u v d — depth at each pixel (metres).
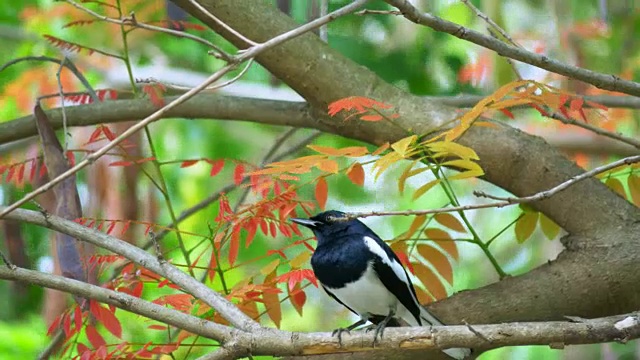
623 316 7.42
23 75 15.98
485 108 8.55
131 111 11.17
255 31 10.13
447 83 16.53
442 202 18.36
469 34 7.38
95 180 14.02
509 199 6.87
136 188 13.99
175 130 18.28
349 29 16.30
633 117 15.98
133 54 17.19
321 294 18.02
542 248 17.16
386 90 10.42
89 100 11.80
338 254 9.59
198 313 8.75
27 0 17.34
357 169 9.10
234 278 15.91
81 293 7.74
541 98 8.62
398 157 8.08
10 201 15.02
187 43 17.69
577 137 14.91
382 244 9.70
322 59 10.34
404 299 9.62
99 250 10.71
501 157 10.18
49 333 9.18
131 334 13.84
